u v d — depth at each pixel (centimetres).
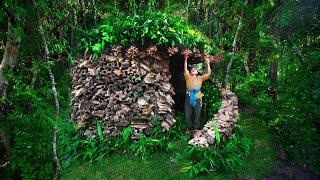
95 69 759
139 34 746
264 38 855
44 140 694
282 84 844
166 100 764
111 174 678
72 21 1114
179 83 963
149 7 1080
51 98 919
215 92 888
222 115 774
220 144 723
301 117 754
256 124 884
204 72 906
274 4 850
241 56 925
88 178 673
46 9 640
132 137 745
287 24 791
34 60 686
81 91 775
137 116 746
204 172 661
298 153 726
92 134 770
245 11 838
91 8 1172
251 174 665
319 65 769
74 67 826
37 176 679
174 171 668
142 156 714
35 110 680
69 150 739
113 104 748
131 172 677
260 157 723
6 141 685
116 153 735
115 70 741
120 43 754
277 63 973
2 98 641
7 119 670
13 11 587
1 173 696
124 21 783
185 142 746
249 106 1011
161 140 742
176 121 835
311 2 773
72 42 1089
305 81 753
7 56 637
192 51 814
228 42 961
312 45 834
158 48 798
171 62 933
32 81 722
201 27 1030
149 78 750
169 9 1060
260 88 1001
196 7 1098
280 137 783
